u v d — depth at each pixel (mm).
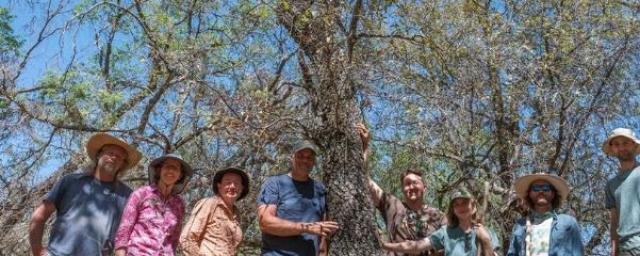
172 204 5984
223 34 8586
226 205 6262
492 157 9523
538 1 9180
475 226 6336
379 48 7953
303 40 7352
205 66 8242
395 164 9117
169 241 5879
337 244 6332
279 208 6285
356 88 7273
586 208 9602
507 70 8828
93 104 8781
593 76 9117
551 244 6020
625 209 6215
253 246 9477
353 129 6723
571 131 9023
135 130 8898
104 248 5793
